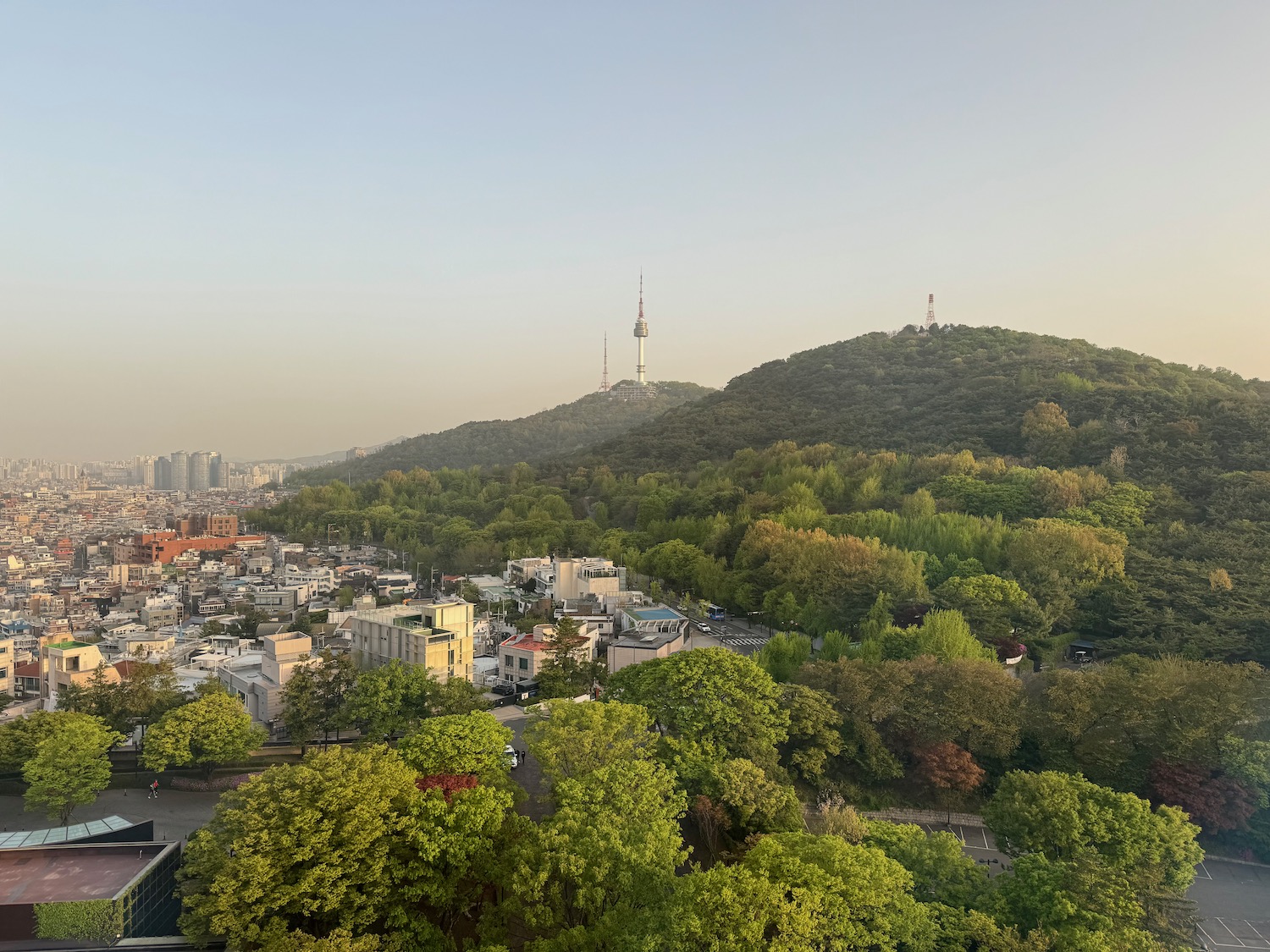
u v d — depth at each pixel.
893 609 175.00
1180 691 107.81
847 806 95.50
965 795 108.19
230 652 175.12
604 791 67.50
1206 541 181.00
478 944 61.53
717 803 82.81
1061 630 173.50
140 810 97.06
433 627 135.25
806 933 50.31
